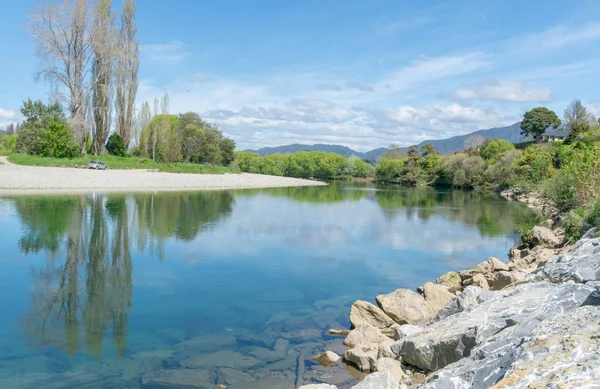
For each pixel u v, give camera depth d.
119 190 46.75
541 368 4.38
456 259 20.20
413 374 8.49
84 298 13.38
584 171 28.02
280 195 54.78
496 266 16.67
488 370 5.57
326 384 7.66
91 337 10.54
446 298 13.01
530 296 9.10
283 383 8.40
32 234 21.88
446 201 52.12
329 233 26.19
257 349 10.07
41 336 10.48
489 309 9.01
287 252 20.61
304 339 10.74
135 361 9.28
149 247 20.56
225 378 8.56
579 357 4.38
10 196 35.75
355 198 54.78
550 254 17.86
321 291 14.82
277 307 13.12
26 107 96.25
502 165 74.25
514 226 31.08
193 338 10.67
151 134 83.06
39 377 8.50
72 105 65.50
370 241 23.98
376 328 10.77
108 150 73.38
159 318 11.96
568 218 21.45
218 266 17.72
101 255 18.67
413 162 109.69
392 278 16.66
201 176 69.50
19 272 15.77
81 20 63.28
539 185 39.97
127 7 74.25
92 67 70.31
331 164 124.56
